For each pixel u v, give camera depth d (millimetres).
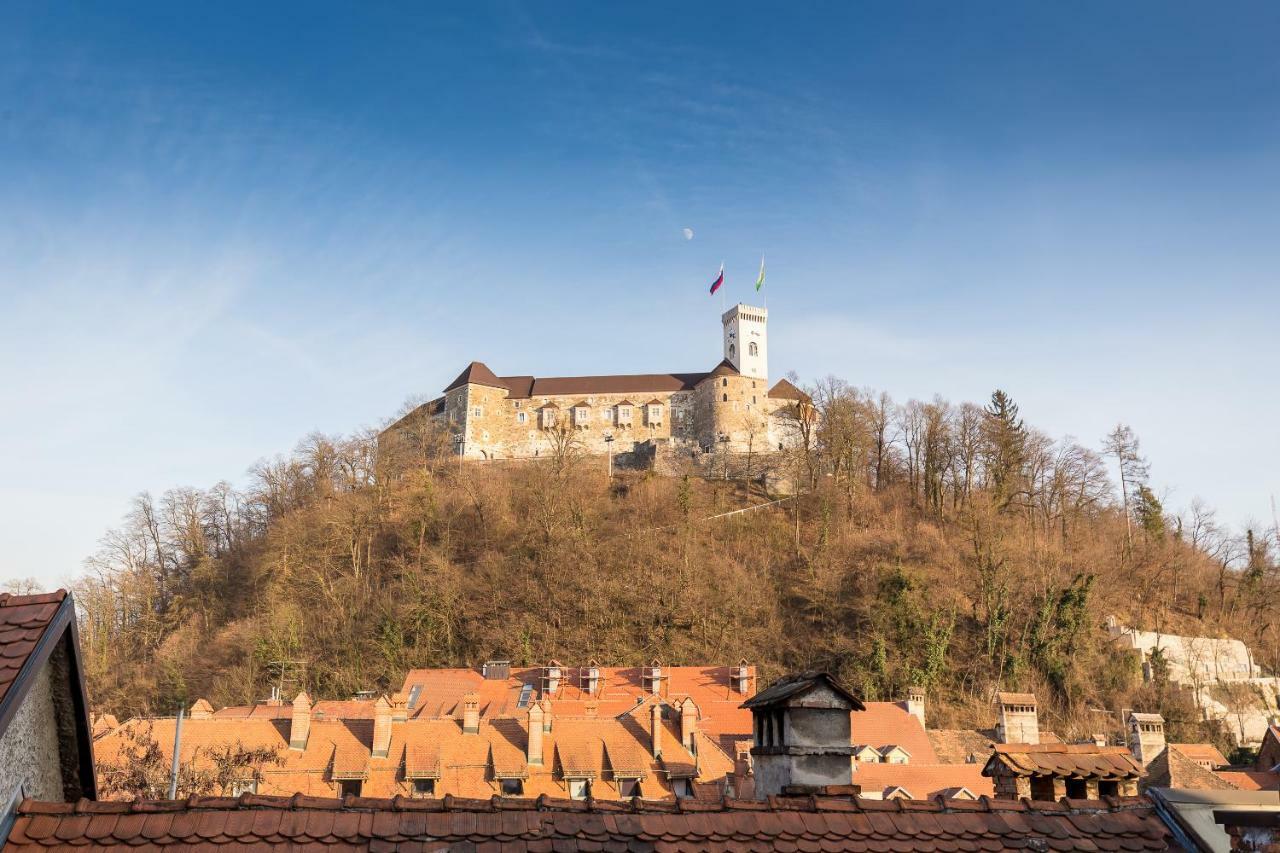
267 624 153750
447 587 161750
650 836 16625
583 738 69938
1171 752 71812
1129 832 18281
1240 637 161625
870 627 151500
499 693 105188
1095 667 142875
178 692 138250
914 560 168750
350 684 141625
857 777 66438
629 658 148875
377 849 15828
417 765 66375
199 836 15633
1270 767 91750
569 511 186375
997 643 146750
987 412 196125
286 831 15891
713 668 112312
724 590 163875
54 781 18875
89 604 171875
